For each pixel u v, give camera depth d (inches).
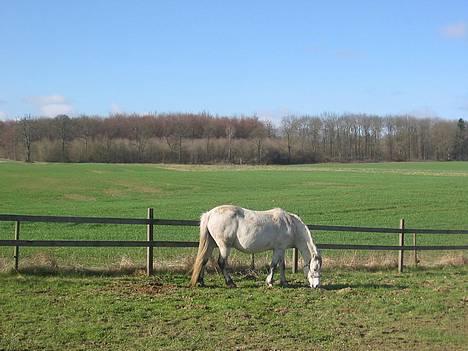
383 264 637.3
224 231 465.1
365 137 5482.3
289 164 4719.5
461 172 3211.1
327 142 5423.2
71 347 306.7
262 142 4837.6
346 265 618.2
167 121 5216.5
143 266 524.4
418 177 2743.6
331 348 322.7
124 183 2297.0
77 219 483.2
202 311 386.9
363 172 3223.4
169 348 309.7
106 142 4554.6
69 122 4795.8
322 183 2385.6
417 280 556.7
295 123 5428.2
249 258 624.4
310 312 400.8
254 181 2475.4
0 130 4785.9
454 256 733.3
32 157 4534.9
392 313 408.5
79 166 3358.8
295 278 535.5
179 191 2033.7
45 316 359.6
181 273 522.3
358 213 1376.7
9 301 390.3
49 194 1863.9
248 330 349.4
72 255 647.8
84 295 417.1
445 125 5536.4
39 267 480.7
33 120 4682.6
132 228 992.2
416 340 343.3
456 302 449.7
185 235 904.9
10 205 1510.8
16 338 314.8
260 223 472.1
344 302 435.2
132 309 385.1
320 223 1178.6
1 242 456.1
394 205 1553.9
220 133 5246.1
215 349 312.2
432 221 1251.2
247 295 442.3
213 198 1747.0
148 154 4584.2
